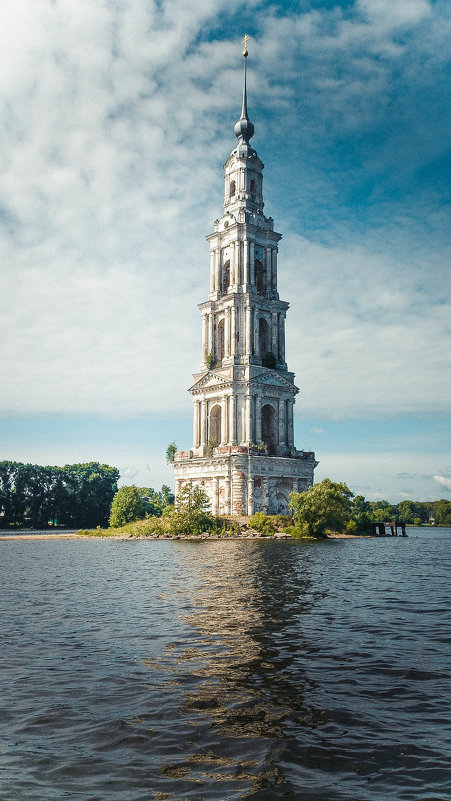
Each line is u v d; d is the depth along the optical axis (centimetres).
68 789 1151
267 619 2708
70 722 1485
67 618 2747
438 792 1132
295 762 1266
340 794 1128
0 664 1980
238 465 11081
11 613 2886
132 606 3056
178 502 10812
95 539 10362
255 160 13450
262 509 11300
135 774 1213
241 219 12850
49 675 1862
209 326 12838
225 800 1109
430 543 9725
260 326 13100
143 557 6097
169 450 14125
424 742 1365
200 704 1611
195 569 4819
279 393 12275
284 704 1611
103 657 2067
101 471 19712
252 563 5319
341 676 1861
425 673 1892
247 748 1337
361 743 1360
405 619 2730
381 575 4541
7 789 1148
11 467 18012
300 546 7831
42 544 8969
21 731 1432
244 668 1939
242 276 12600
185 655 2092
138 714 1538
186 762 1270
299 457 12050
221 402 12006
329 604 3120
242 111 13662
